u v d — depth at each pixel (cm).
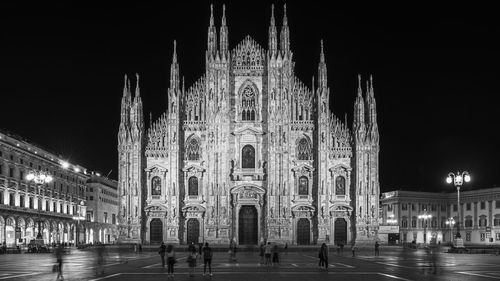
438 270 5569
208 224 11656
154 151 11831
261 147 11956
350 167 11906
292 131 11994
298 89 12131
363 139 11825
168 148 11812
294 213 11806
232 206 11850
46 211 14150
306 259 8088
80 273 5250
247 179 11875
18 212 12456
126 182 11625
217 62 11975
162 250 6053
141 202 11681
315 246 11131
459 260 7456
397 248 11350
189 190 11894
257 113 12044
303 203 11838
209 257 4922
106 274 5131
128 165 11669
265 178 11869
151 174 11812
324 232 11662
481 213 17212
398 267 6119
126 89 11838
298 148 12012
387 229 12694
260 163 11900
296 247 10944
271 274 5131
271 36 12031
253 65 12181
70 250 11475
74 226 16400
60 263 4469
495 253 9819
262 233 11769
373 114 11944
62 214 15200
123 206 11581
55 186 14950
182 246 11162
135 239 11519
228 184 11806
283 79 11925
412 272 5366
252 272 5394
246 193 11819
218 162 11756
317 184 11819
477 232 17275
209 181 11762
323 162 11819
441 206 18700
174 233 11600
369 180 11750
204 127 11981
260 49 12225
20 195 12781
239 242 11819
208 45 12025
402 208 18200
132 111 11806
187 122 11994
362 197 11725
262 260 6869
